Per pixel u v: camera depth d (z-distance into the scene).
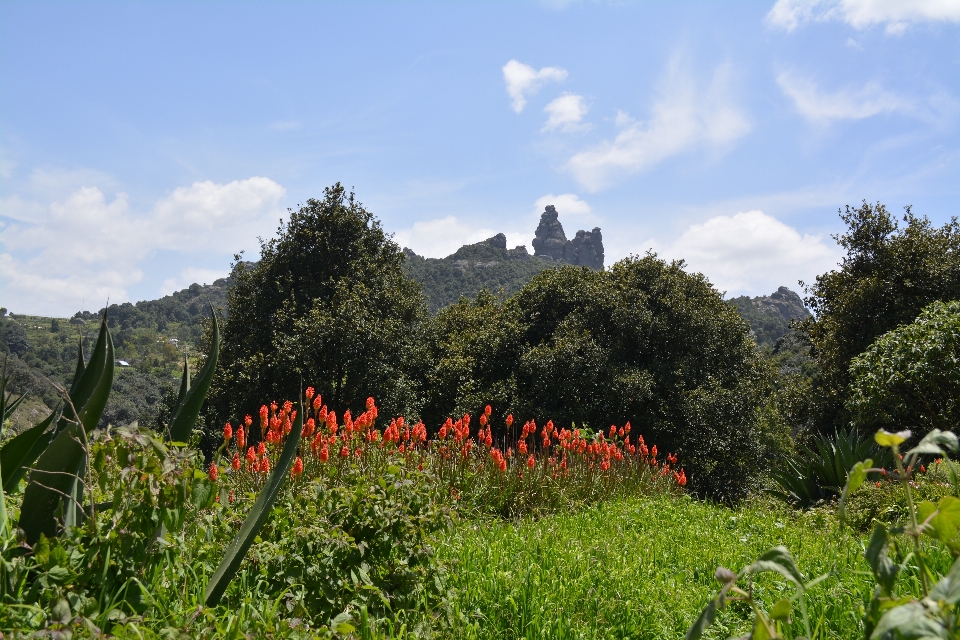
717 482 22.23
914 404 13.74
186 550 3.31
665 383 22.55
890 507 6.29
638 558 5.24
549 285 27.62
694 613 3.99
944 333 12.83
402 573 3.88
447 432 8.45
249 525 3.21
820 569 4.49
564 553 5.12
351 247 28.20
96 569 2.67
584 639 3.57
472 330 29.12
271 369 23.38
